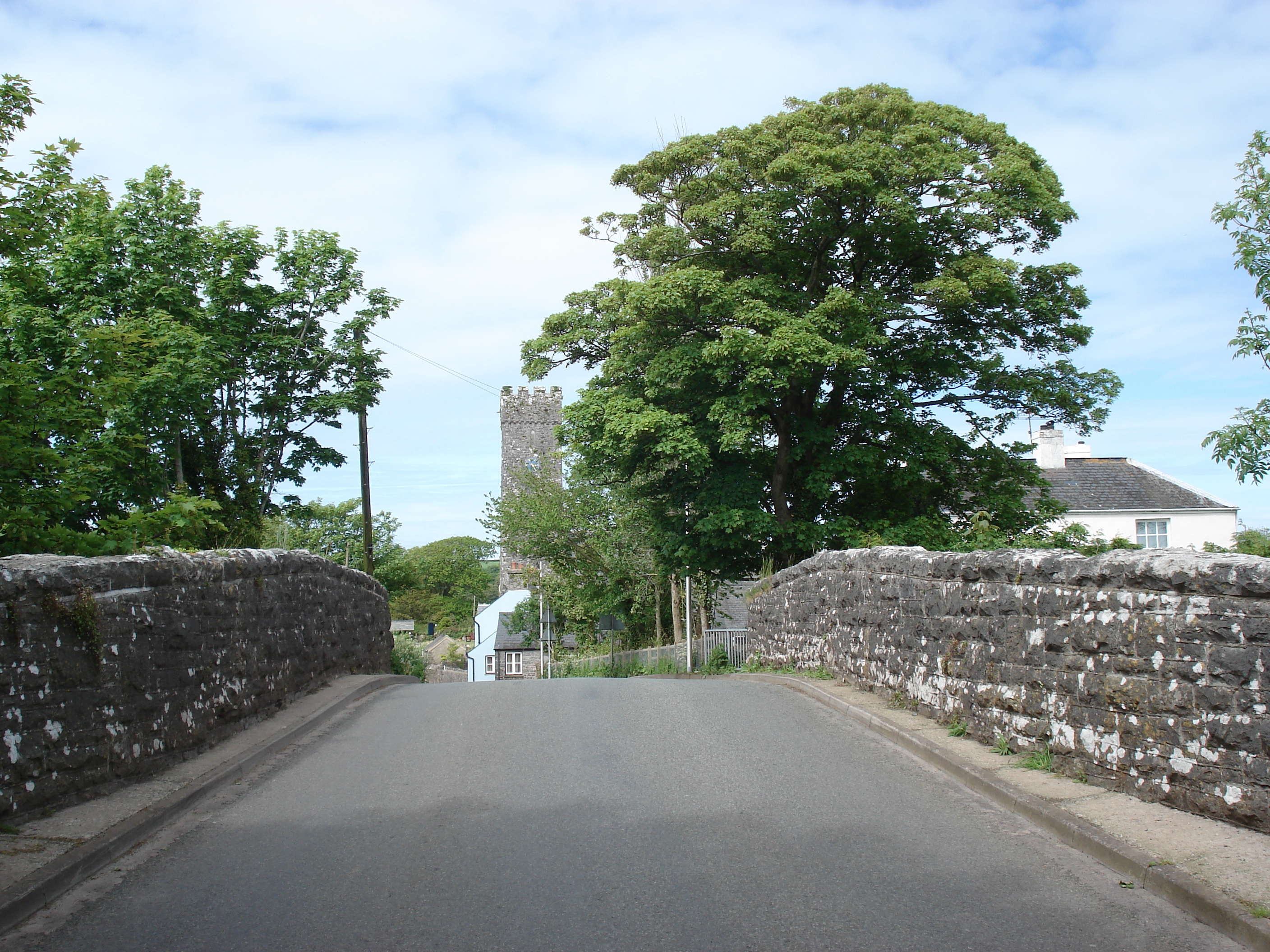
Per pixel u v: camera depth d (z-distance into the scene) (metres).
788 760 8.04
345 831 6.22
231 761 7.92
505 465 63.88
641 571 32.12
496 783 7.36
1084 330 24.36
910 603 9.84
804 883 5.12
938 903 4.82
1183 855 5.09
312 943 4.48
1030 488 33.78
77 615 6.39
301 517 29.02
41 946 4.47
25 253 11.27
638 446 23.72
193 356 20.94
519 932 4.56
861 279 24.64
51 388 11.13
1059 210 22.77
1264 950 4.17
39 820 6.04
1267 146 9.77
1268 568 5.30
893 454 24.81
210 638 8.59
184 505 10.11
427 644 86.62
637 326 23.34
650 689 12.59
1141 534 34.62
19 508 10.16
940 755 7.66
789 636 16.39
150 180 23.91
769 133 23.12
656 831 6.07
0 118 11.06
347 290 27.94
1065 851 5.53
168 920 4.78
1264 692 5.29
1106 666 6.47
